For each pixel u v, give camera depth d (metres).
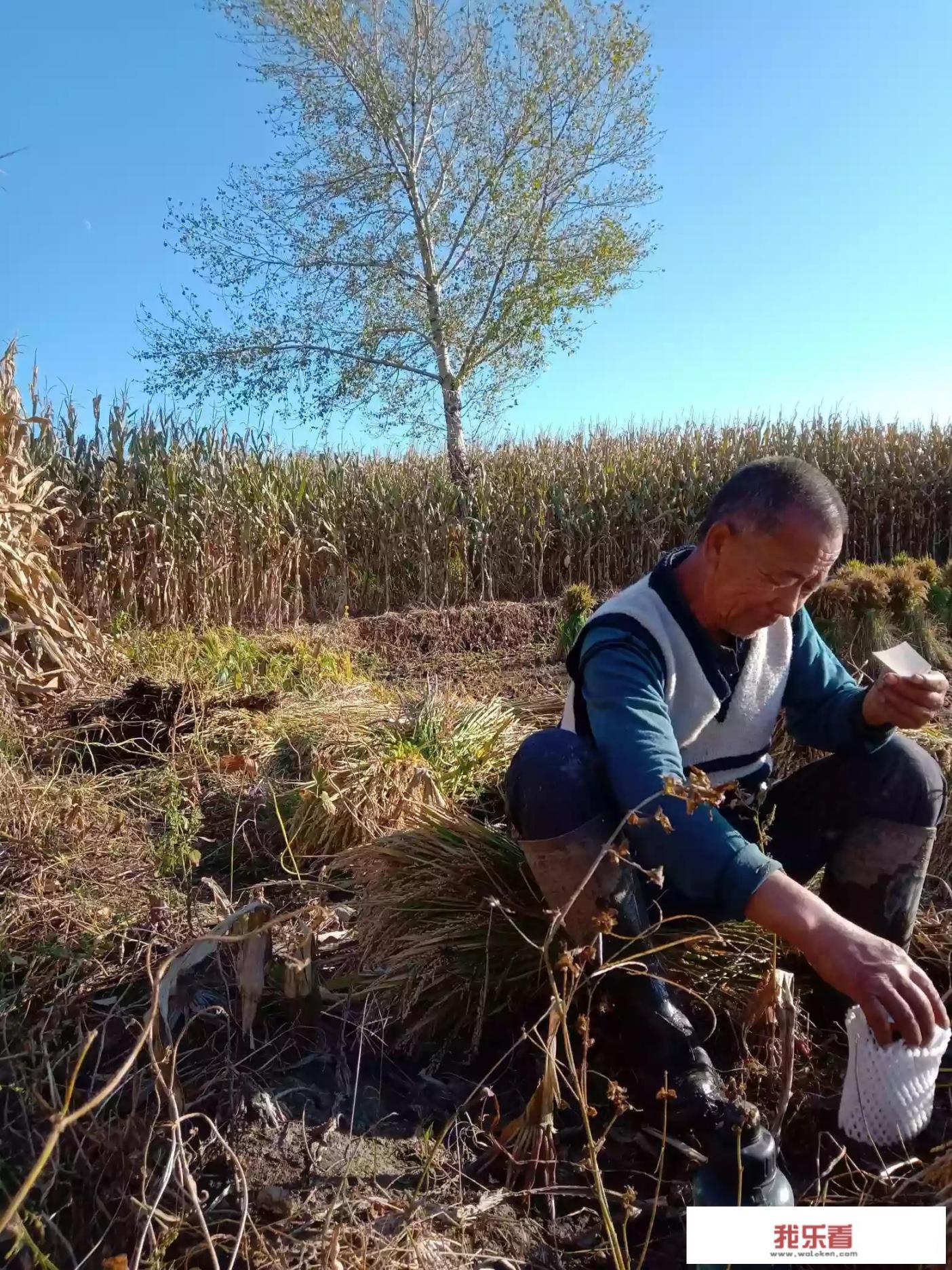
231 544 8.49
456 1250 1.44
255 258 12.09
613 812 1.72
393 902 2.16
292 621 8.91
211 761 3.56
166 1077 1.61
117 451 7.92
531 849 1.74
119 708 3.94
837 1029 1.97
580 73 11.99
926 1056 1.56
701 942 1.97
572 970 1.54
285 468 9.68
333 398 12.50
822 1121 1.73
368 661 6.79
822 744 1.92
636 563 10.09
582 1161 1.64
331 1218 1.46
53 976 2.08
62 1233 1.43
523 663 6.82
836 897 1.93
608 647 1.72
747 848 1.43
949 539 10.70
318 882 2.63
